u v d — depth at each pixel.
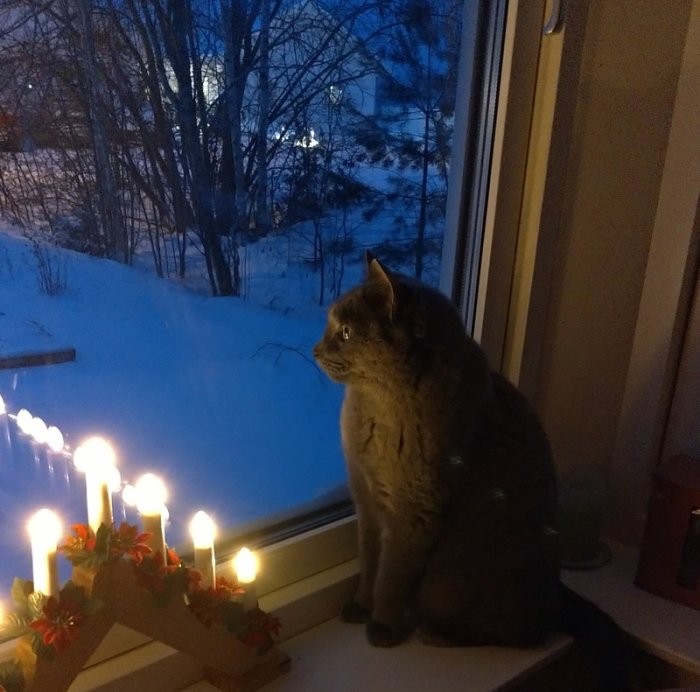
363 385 0.93
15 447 0.91
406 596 1.02
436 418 0.92
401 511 0.96
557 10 1.07
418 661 1.00
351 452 0.98
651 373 1.27
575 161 1.19
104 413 0.99
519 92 1.11
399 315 0.89
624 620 1.12
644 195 1.23
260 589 1.03
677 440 1.29
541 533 1.03
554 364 1.30
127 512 0.99
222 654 0.87
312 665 0.98
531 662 1.01
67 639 0.68
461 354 0.93
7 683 0.69
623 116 1.19
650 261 1.25
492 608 1.01
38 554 0.69
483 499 0.99
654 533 1.17
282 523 1.11
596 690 1.05
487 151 1.15
